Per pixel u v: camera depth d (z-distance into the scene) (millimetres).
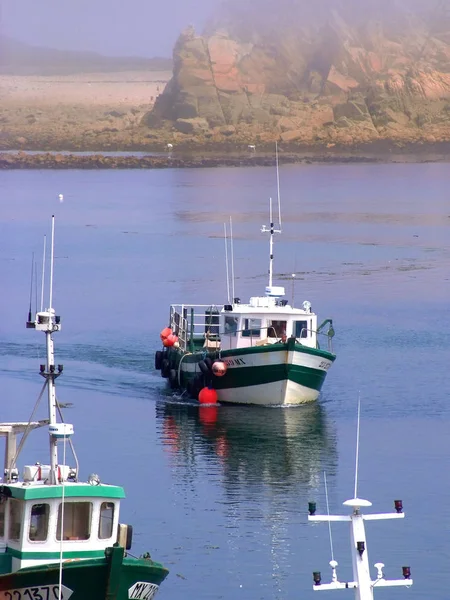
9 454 130750
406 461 198875
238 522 167625
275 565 152875
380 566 111812
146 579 123312
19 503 121938
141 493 180250
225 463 196375
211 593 144250
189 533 163250
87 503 123125
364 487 184625
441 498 178875
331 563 112750
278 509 173375
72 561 120062
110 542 124562
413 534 163625
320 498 179125
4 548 123125
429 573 150375
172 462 196875
